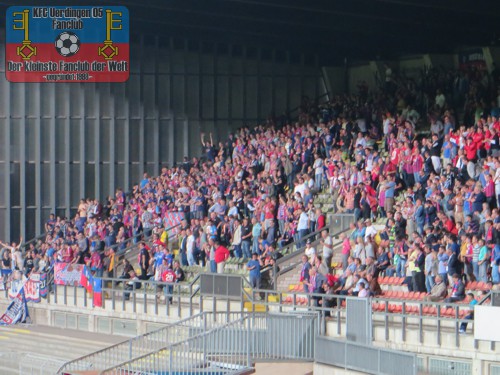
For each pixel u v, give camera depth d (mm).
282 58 97125
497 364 46062
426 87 79312
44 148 97562
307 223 66875
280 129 87625
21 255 85812
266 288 65375
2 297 84062
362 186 64750
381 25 84312
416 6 79250
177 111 97562
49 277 79812
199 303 66312
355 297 50438
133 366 56594
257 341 52781
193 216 78375
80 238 79938
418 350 49531
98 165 97312
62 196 97750
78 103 97500
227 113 97562
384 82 88125
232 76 97812
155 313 67562
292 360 52500
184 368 53000
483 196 56719
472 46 86438
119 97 97375
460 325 49094
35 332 74312
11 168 97500
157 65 97438
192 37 96125
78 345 68438
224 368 52469
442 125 69188
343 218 65500
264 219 69500
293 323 52688
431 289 53406
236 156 83875
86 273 74938
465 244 53750
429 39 84938
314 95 96938
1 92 97250
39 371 60906
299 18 84000
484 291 50062
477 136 62156
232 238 72000
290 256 65000
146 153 97562
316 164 72938
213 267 68125
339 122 76812
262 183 74750
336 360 50125
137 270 76875
